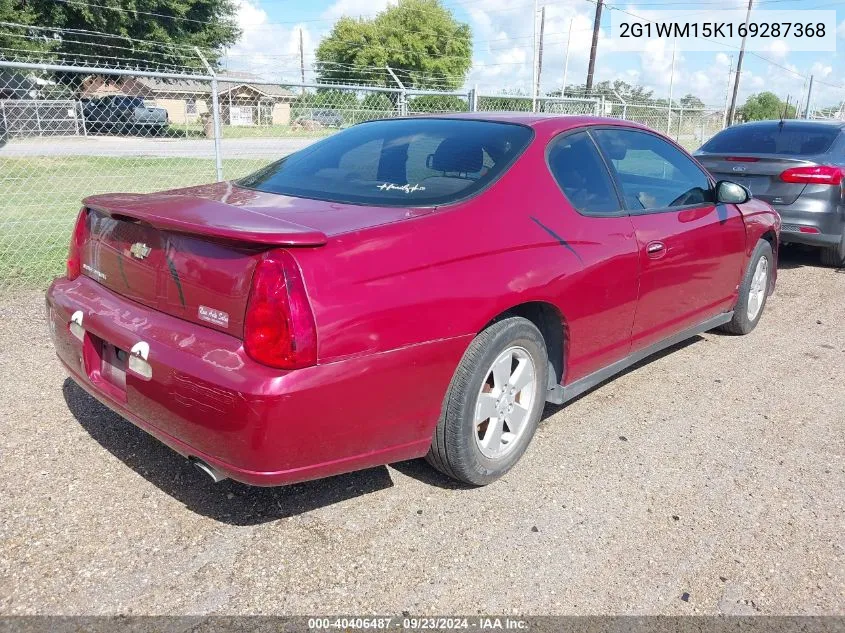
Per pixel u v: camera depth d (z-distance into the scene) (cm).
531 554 266
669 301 396
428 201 285
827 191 696
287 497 298
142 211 260
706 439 364
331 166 331
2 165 1349
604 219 341
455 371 275
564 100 1138
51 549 257
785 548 275
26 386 391
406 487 310
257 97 1240
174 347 242
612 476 324
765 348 509
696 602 244
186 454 248
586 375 352
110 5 2914
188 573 248
